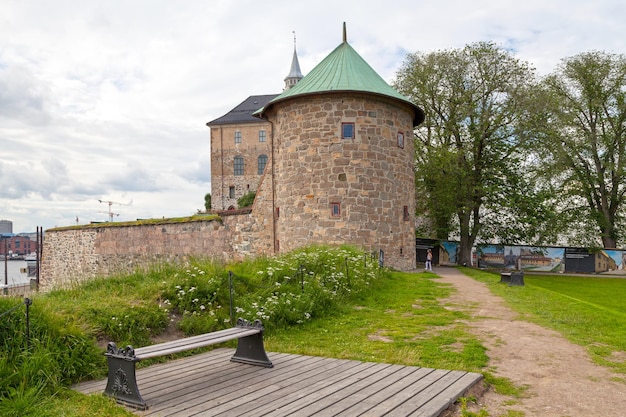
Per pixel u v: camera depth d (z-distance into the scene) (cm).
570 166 3841
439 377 639
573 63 3938
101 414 532
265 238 2453
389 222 2259
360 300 1293
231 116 7262
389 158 2270
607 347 846
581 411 564
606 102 3906
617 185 3909
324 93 2189
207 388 609
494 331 966
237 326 744
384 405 536
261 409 530
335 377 643
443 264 3616
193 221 2620
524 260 3681
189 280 1003
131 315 826
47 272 3506
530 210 3406
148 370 696
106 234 2952
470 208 3344
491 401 596
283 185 2334
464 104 3319
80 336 700
